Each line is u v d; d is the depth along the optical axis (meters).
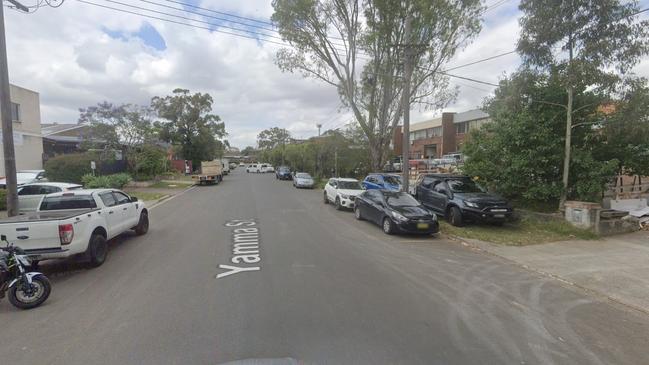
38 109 27.25
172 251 8.76
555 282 6.95
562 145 12.57
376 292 6.04
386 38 19.95
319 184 33.09
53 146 33.19
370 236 11.03
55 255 6.74
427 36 19.56
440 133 54.88
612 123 11.58
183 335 4.43
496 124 13.97
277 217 14.34
